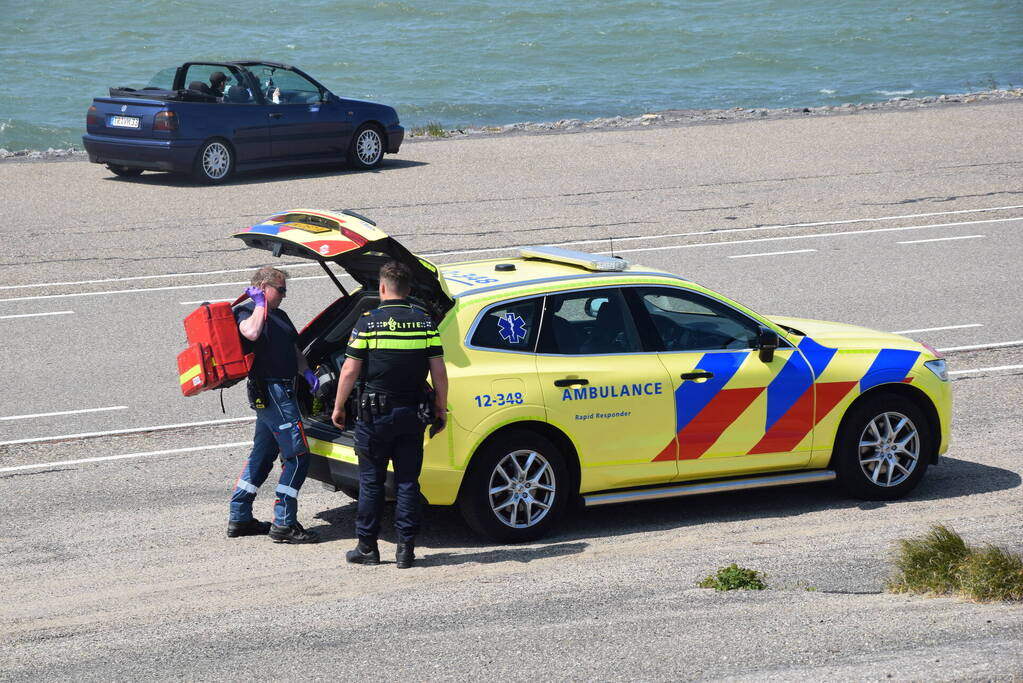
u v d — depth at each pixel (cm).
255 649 1794
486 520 2302
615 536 2392
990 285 4688
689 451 2434
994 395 3412
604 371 2352
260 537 2423
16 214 6006
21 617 1992
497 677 1630
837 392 2523
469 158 7775
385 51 16950
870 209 6103
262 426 2392
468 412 2250
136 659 1770
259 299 2305
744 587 2027
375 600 2028
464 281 2420
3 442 3056
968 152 7694
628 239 5428
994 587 1939
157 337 4041
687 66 16300
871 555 2223
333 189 6638
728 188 6662
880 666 1591
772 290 4606
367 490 2214
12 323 4203
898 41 18312
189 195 6462
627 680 1599
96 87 13750
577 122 9644
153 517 2539
